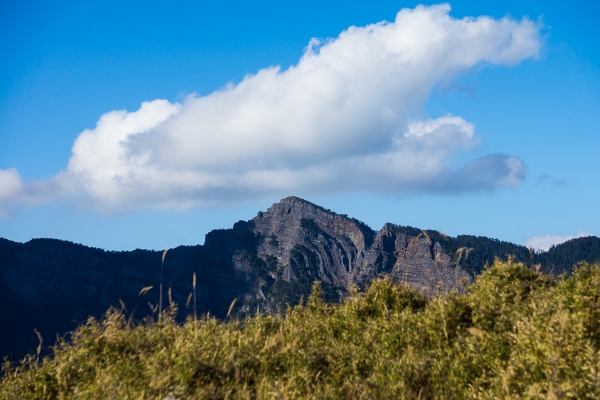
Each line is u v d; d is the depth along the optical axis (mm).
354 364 6453
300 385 6059
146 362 6605
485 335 6367
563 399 4895
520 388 5297
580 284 6766
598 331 5801
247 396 5840
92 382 6375
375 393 5883
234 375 6383
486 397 5344
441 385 5816
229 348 6867
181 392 5965
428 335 6961
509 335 6215
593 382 4891
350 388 5949
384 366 6402
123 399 5781
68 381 6602
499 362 5797
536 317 6195
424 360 6246
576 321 5895
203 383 6199
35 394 6395
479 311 7000
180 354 6590
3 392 6449
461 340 6523
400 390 5828
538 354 5539
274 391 5781
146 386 6023
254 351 6863
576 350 5441
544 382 5180
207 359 6531
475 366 5953
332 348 6941
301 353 6707
